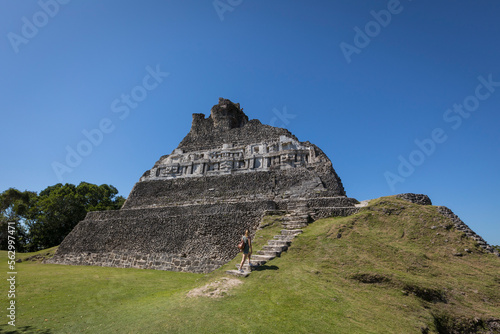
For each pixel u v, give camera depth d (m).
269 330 7.12
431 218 14.38
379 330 7.51
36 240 40.81
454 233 13.34
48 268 19.30
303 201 19.30
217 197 24.62
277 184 23.41
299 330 7.18
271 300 8.90
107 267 20.27
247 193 23.83
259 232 16.14
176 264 18.38
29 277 14.77
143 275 15.94
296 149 25.08
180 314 8.08
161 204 26.11
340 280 10.36
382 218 15.16
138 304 9.47
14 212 31.17
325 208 17.33
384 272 10.45
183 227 20.34
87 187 46.19
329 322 7.67
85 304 9.84
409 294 9.55
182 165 28.55
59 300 10.34
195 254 18.27
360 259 11.61
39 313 8.78
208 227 19.36
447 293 9.92
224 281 10.55
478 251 12.35
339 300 8.95
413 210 15.24
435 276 10.91
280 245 13.59
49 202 40.00
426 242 13.12
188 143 30.62
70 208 41.44
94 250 22.92
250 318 7.73
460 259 11.97
